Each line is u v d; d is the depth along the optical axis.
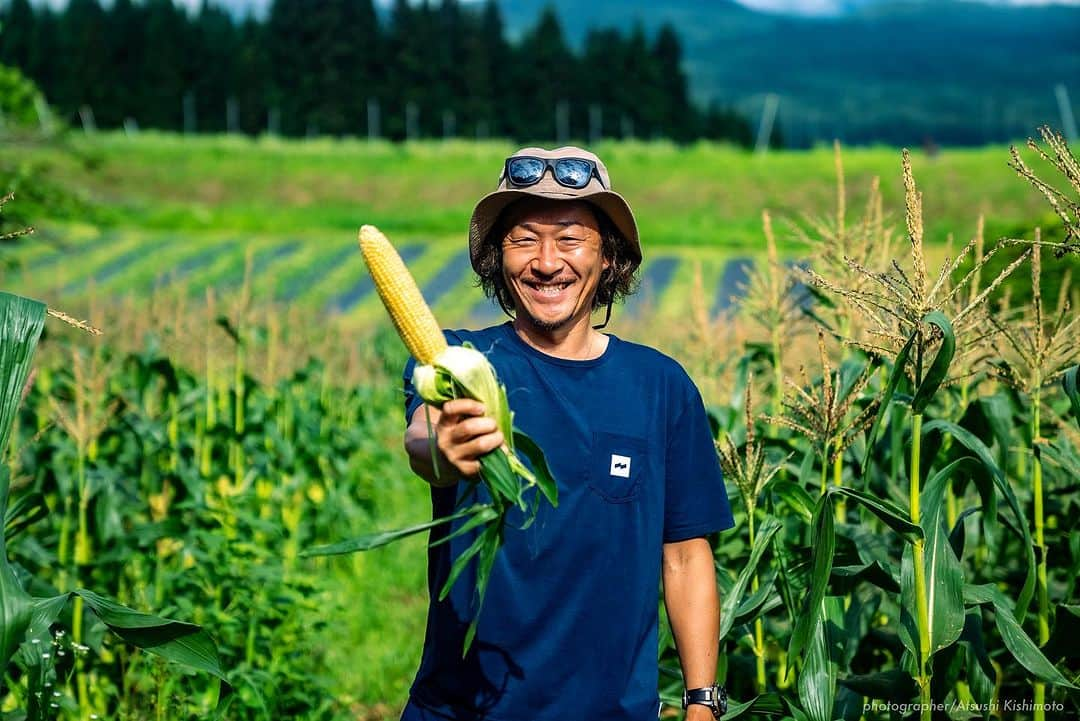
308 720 6.15
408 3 132.75
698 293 6.43
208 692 5.84
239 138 85.94
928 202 54.44
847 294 3.61
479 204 3.10
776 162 72.50
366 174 75.69
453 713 2.96
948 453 4.48
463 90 133.38
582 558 2.95
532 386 3.03
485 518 2.60
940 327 3.29
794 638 3.51
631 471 3.01
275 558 6.95
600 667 2.94
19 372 2.93
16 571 5.00
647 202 66.25
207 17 158.25
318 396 12.40
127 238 53.44
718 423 5.46
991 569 5.25
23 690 5.00
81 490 6.27
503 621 2.93
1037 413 3.92
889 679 3.74
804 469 4.28
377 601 8.74
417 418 2.93
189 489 7.06
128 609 3.01
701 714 3.16
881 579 3.75
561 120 134.25
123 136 82.06
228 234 56.50
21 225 15.76
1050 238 7.59
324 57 131.12
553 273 3.04
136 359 7.88
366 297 40.78
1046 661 3.44
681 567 3.26
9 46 125.38
